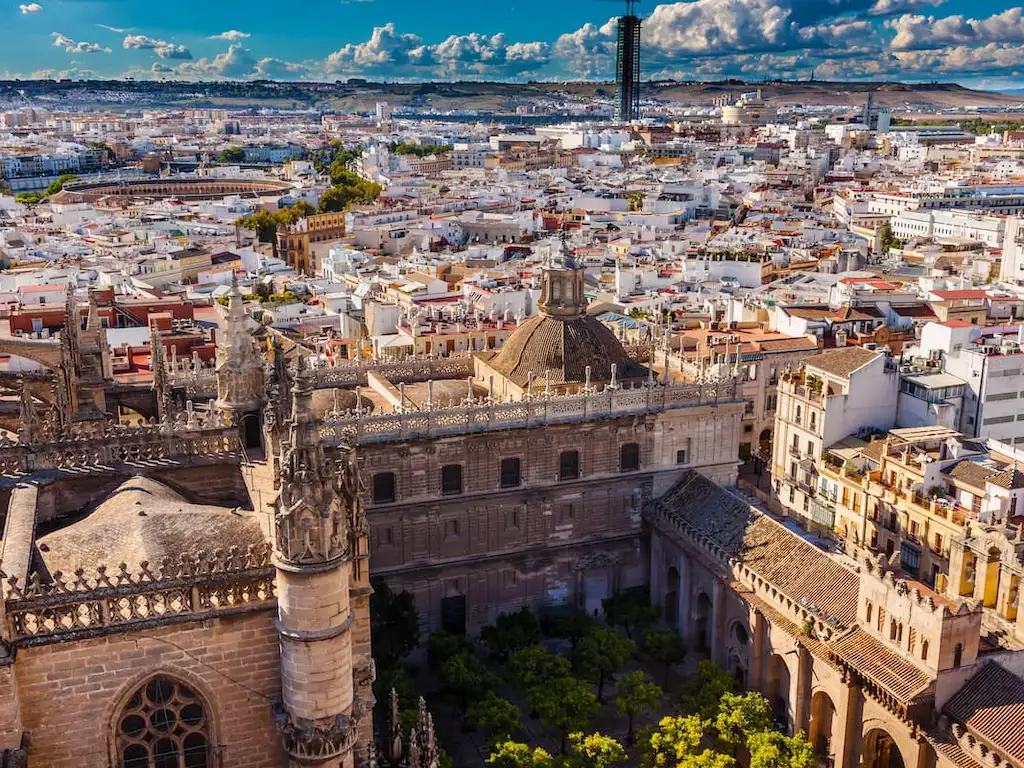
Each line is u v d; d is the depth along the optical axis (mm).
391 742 47000
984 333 158875
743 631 94125
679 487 110312
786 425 140500
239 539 43031
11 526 42562
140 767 39219
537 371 108250
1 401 80688
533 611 107812
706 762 72688
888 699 74062
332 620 37969
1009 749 65688
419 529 101125
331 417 96500
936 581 102312
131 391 84938
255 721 40000
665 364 119250
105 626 37000
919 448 117438
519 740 88188
